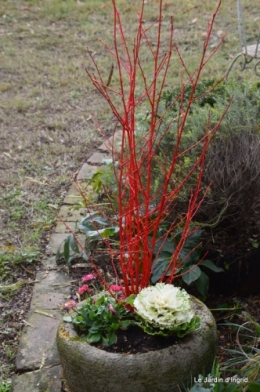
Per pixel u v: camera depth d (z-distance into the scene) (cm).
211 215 278
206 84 391
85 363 212
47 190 401
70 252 324
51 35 736
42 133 488
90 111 525
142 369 207
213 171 270
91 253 326
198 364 214
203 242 288
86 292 267
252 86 363
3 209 380
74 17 791
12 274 317
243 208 277
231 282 289
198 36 690
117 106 529
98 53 673
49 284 304
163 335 214
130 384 208
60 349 222
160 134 310
